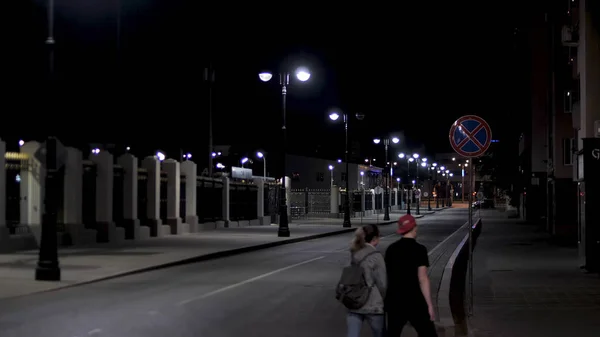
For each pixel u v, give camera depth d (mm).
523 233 45500
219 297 15406
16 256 23719
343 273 7836
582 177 22000
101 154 31234
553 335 11297
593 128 26125
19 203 26281
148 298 15148
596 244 21062
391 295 8039
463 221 69500
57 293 15914
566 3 39000
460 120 13320
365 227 8062
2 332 11062
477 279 19562
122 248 28172
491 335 11289
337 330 11453
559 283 18500
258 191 53031
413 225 8211
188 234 38656
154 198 35875
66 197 29031
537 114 57312
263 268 22266
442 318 12578
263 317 12734
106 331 11195
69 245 28922
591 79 26234
